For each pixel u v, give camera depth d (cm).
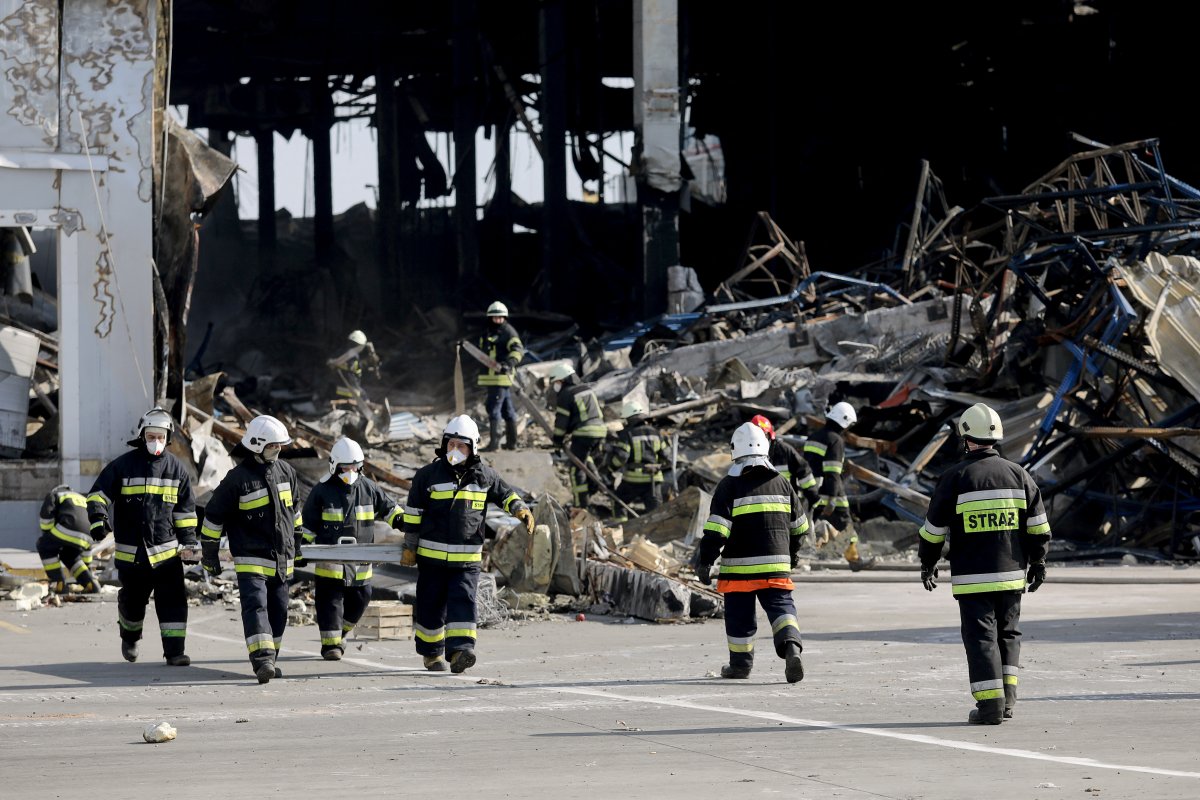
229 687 2402
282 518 2525
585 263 13875
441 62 15925
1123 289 5366
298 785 1526
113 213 4938
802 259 9269
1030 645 2809
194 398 5625
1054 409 5138
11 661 2762
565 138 12706
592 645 2992
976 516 1945
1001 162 12750
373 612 3144
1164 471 5116
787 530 2427
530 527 2556
